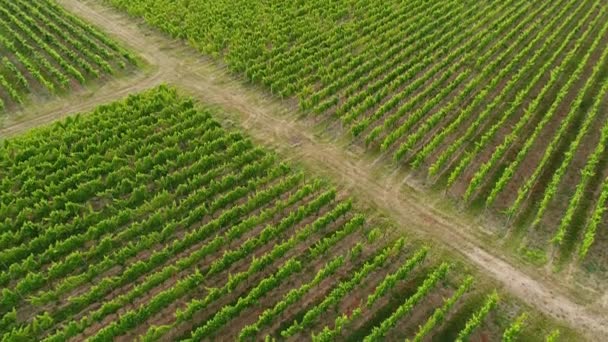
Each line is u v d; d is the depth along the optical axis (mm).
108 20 56250
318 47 49375
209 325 25656
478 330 26797
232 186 35156
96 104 43500
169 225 31109
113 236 32156
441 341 26344
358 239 31797
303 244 31516
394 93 44344
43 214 32750
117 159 35719
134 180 35500
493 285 28938
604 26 51531
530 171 36031
